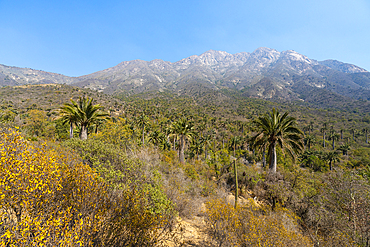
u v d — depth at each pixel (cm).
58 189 248
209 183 1192
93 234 260
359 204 629
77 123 1538
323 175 935
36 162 264
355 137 9319
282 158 2192
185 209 662
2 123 392
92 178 317
